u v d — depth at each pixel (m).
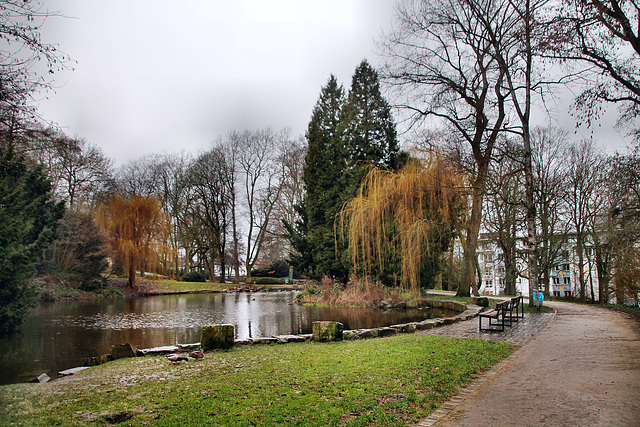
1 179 13.12
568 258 35.81
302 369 7.18
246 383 6.35
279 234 44.69
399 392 5.66
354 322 16.72
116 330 14.77
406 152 23.12
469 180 20.36
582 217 31.52
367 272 23.75
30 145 12.57
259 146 46.44
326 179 29.09
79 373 7.96
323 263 27.52
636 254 20.03
